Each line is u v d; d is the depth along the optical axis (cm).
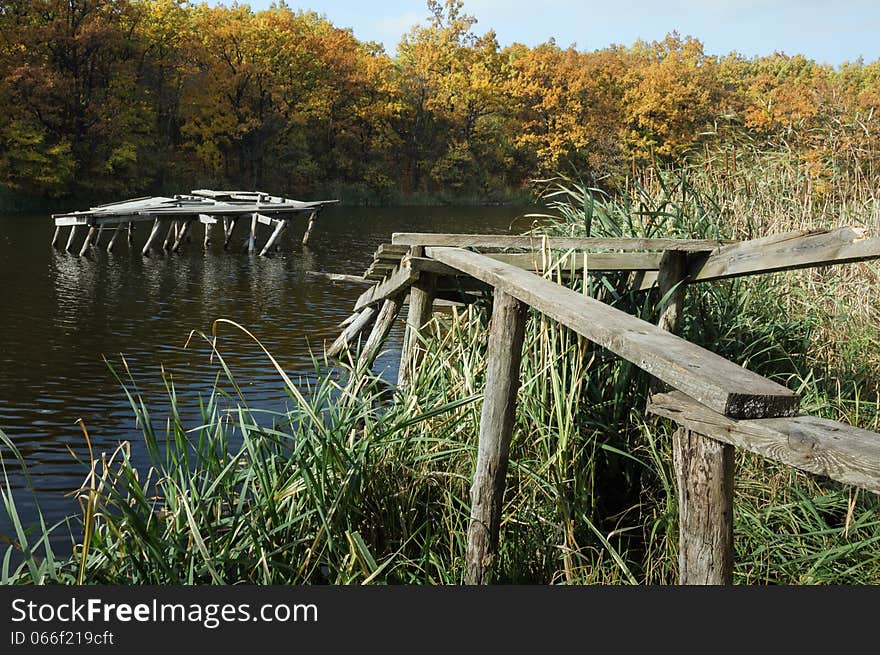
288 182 5009
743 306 611
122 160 3891
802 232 438
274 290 1481
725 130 858
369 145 5497
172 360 929
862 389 581
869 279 707
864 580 354
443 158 5672
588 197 618
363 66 5550
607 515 432
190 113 4597
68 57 3828
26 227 2534
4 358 912
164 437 663
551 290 306
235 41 4669
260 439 399
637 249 516
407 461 404
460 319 518
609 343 238
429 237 572
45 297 1314
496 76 6078
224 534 360
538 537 375
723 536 196
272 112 4838
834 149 839
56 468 595
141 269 1695
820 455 163
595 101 5762
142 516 352
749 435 180
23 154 3428
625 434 461
